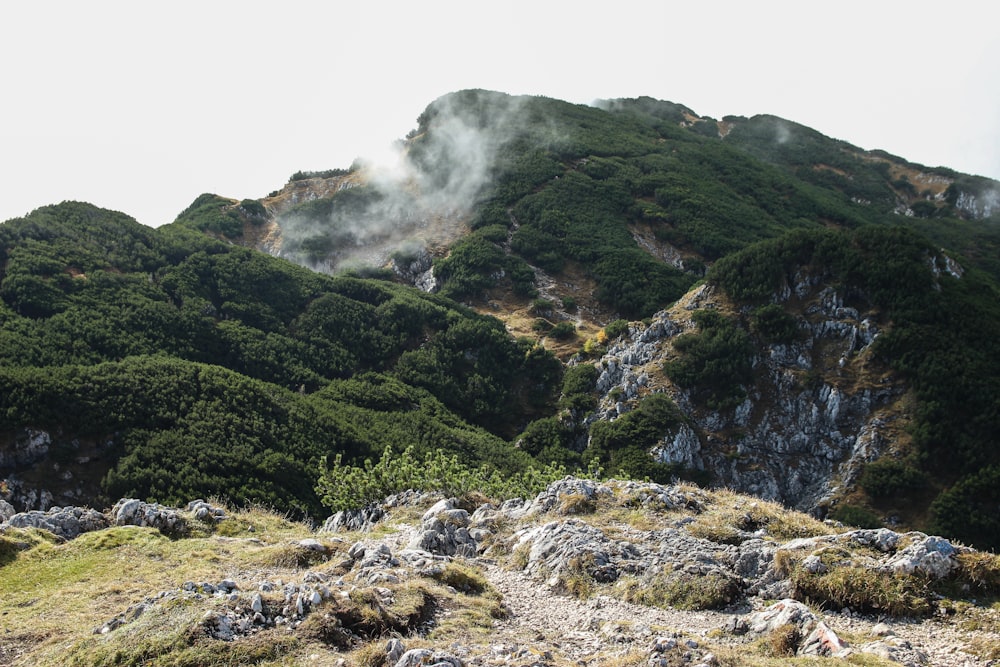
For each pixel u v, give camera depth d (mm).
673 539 19531
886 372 78000
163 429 58750
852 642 13570
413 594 14711
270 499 51562
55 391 57312
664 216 145250
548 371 98438
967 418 70812
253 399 67438
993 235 168625
